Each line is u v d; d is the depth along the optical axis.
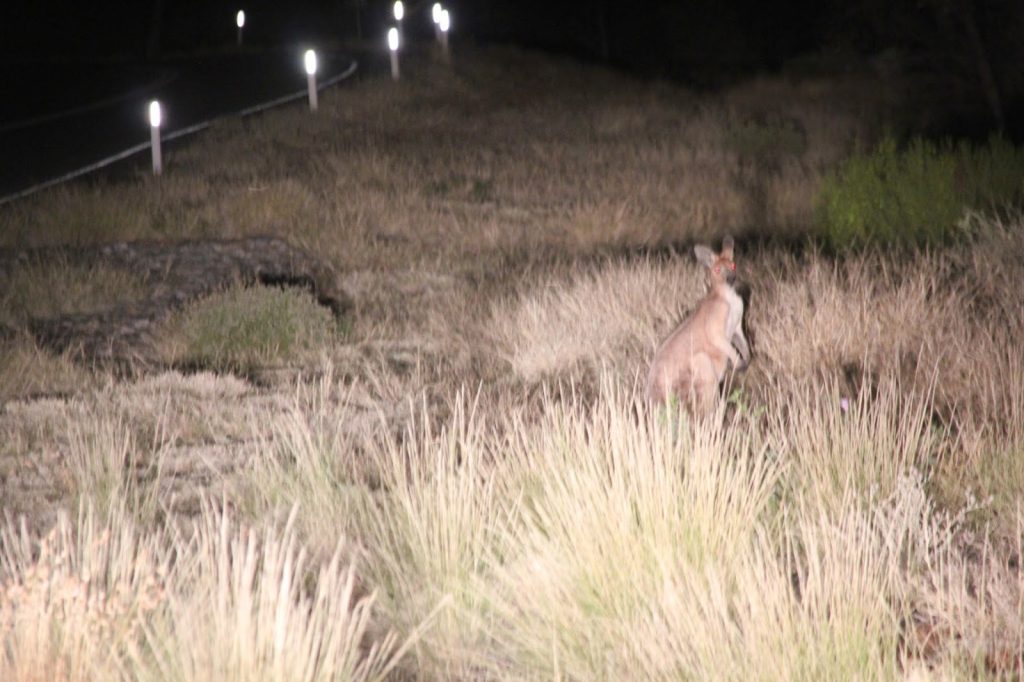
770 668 8.42
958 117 54.06
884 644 8.84
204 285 27.19
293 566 11.21
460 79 61.41
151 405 18.25
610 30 95.56
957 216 25.33
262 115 52.41
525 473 12.19
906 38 56.19
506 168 43.66
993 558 9.84
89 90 68.75
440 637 10.06
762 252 25.86
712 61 89.50
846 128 51.84
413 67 63.69
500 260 29.83
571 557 10.17
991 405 14.48
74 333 23.28
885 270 20.23
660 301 21.33
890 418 13.61
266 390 19.38
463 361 20.62
